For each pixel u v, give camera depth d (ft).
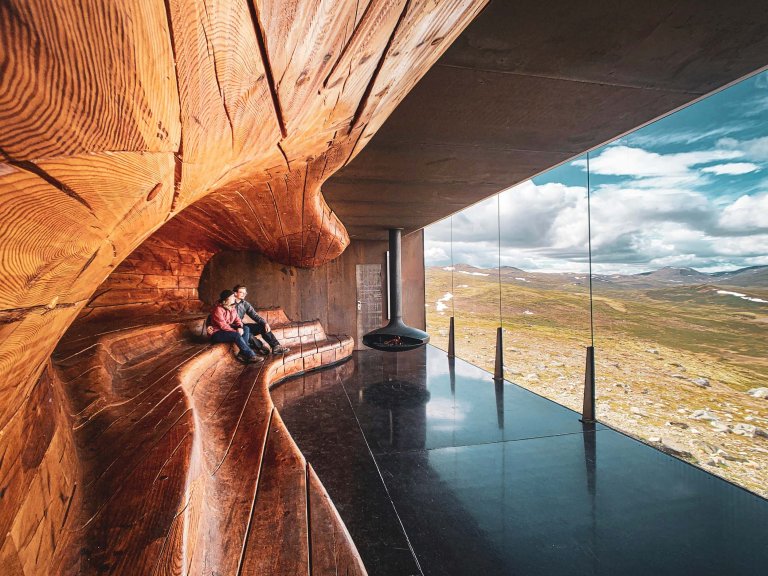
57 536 2.79
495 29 4.98
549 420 12.52
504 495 7.95
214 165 2.43
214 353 12.48
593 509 7.46
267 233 15.85
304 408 13.62
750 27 4.91
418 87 6.45
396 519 7.11
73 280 1.51
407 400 14.70
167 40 1.13
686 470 9.06
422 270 29.84
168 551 2.94
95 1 0.75
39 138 0.80
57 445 3.34
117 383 7.50
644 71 5.98
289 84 2.38
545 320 41.11
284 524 4.39
